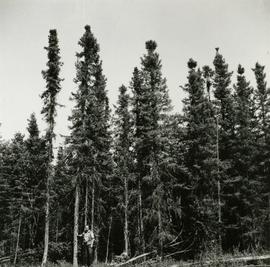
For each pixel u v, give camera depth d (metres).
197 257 26.81
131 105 34.22
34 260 35.94
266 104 41.78
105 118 38.06
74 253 29.17
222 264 19.62
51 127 31.36
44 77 32.00
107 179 38.09
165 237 27.66
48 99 31.70
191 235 30.78
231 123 37.88
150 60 31.73
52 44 32.59
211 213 29.98
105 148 37.66
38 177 38.78
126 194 34.81
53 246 34.53
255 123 41.72
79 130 32.06
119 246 43.91
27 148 40.44
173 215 33.12
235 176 36.28
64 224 42.09
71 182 31.39
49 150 31.22
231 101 38.09
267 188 38.50
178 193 33.34
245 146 36.12
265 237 34.97
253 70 43.31
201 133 31.81
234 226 34.00
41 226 43.47
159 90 30.66
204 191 31.23
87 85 32.62
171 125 30.88
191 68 33.66
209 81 37.09
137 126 32.94
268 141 39.25
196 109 32.09
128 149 35.00
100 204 35.91
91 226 34.06
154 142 29.81
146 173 32.94
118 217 39.50
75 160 31.55
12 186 43.72
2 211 46.84
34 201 39.25
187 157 32.22
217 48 39.97
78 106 31.91
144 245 29.36
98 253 43.41
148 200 29.56
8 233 45.41
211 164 30.89
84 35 33.31
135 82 34.66
